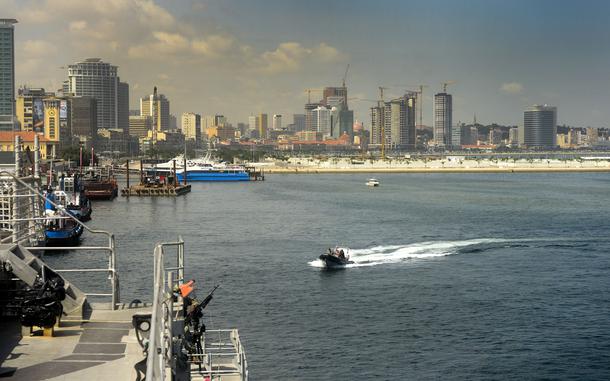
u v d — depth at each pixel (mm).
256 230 139750
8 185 27547
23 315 19125
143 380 15492
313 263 99375
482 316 68875
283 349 57719
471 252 110875
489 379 51469
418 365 54219
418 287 82812
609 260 102438
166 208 189125
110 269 23031
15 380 16031
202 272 91688
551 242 122062
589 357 56125
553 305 73438
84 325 20438
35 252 29031
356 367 53625
